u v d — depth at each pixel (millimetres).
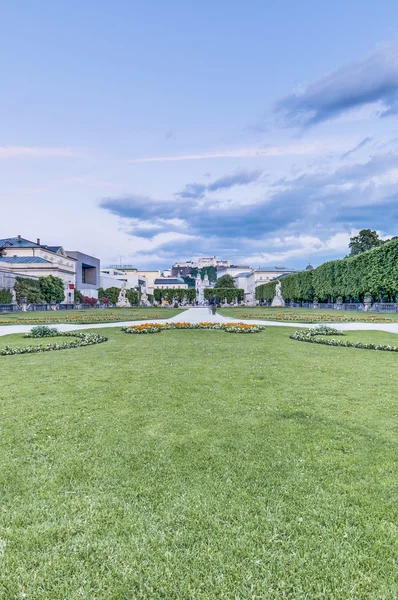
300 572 1863
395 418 4055
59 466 2961
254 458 3068
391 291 30500
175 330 14945
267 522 2234
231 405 4516
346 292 36844
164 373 6348
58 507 2398
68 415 4203
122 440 3473
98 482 2707
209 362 7387
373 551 2004
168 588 1772
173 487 2621
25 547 2043
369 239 59281
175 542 2070
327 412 4254
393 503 2424
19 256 56750
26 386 5539
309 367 6879
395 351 9047
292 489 2592
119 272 95438
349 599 1715
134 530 2170
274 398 4820
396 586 1782
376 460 3031
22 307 40562
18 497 2520
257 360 7609
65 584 1797
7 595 1732
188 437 3525
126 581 1816
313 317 22656
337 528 2184
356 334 13086
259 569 1882
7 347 9195
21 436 3596
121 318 22969
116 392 5145
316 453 3164
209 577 1834
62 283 52406
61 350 9273
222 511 2340
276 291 59688
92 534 2139
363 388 5336
